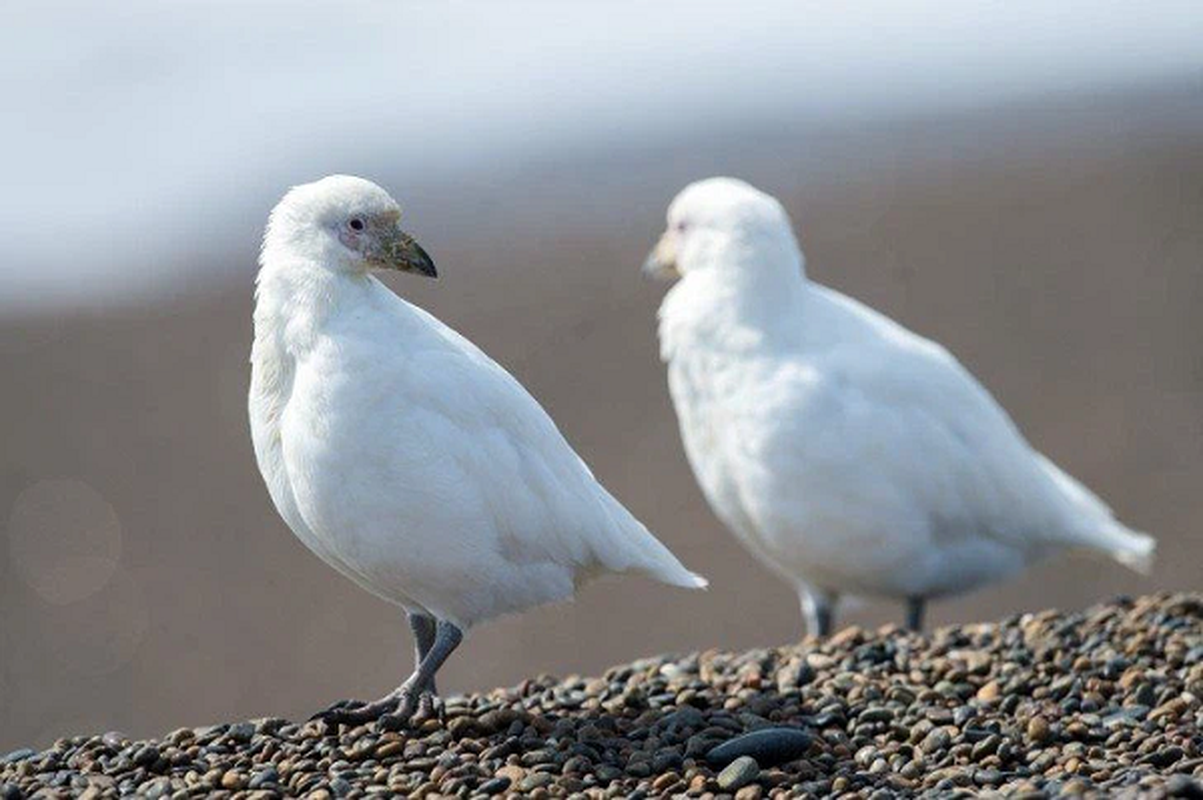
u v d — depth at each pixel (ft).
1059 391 71.05
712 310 40.37
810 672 33.04
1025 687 32.01
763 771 28.04
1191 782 24.81
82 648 61.52
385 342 29.37
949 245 84.79
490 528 29.66
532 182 101.71
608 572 31.37
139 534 68.54
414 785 27.35
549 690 32.65
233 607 63.52
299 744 29.25
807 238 87.45
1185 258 81.00
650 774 28.14
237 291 90.74
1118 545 42.68
